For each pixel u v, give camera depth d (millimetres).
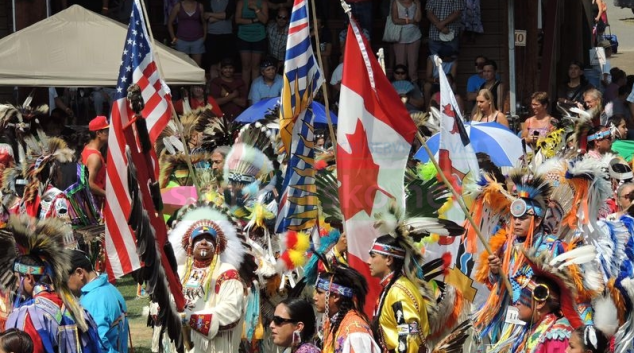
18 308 20203
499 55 55281
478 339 23531
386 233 20500
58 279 20344
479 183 26375
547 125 42844
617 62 89000
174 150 34938
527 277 23297
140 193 23250
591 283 21547
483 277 24562
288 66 28062
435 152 35312
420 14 52125
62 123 49531
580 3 68000
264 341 26578
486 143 36094
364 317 19141
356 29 25469
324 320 19594
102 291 23250
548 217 24562
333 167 28266
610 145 36750
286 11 52656
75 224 34750
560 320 20812
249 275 25000
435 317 20500
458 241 25844
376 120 25203
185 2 52938
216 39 53656
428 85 50531
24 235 20250
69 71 45000
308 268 24312
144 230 22578
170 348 25422
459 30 51781
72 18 46062
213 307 24266
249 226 27297
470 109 52219
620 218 24594
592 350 19047
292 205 27297
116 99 25750
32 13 52375
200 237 24500
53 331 19969
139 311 35062
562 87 56219
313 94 28297
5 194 34719
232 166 28266
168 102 26641
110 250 24594
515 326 23219
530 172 24469
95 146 35969
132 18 26516
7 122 39406
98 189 35312
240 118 41406
